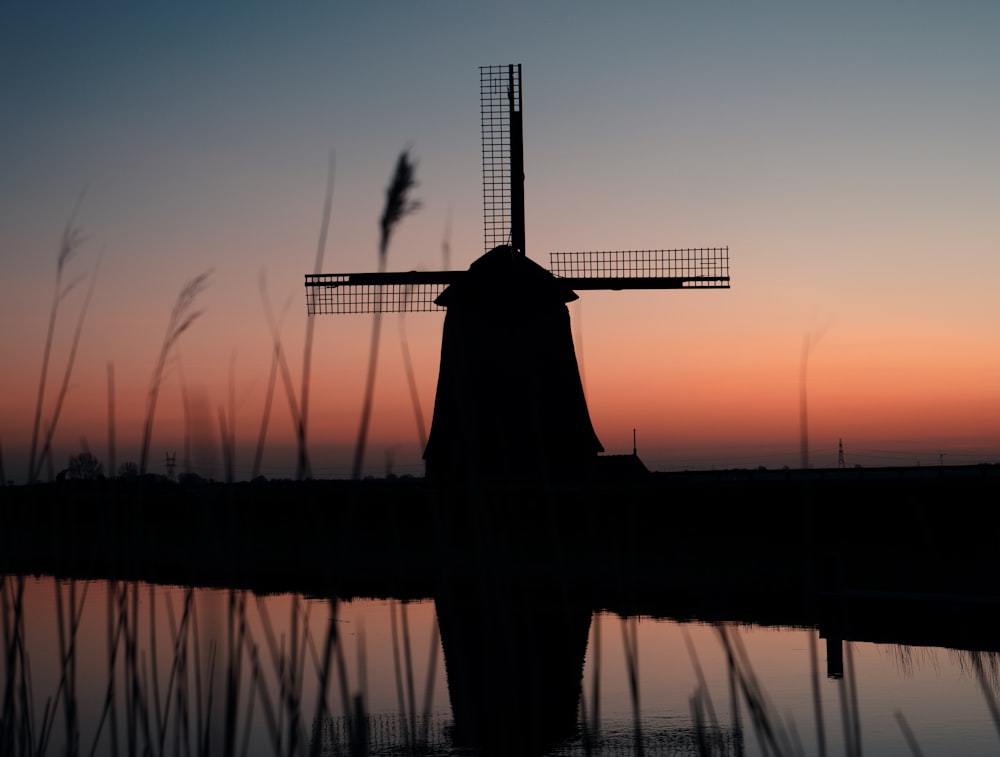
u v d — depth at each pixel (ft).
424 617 64.75
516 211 99.30
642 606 67.51
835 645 53.52
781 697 42.32
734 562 76.48
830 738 35.32
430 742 31.71
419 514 86.69
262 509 80.43
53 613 65.67
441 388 93.30
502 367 88.17
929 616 52.16
